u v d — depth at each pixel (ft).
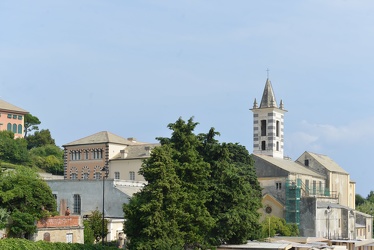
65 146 567.59
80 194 415.64
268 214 534.78
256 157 549.95
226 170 340.80
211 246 329.11
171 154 314.76
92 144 553.64
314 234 521.24
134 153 536.01
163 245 288.10
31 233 293.43
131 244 296.30
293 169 554.87
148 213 294.66
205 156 345.92
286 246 336.90
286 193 530.68
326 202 569.23
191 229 306.35
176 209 298.35
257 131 600.80
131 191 413.80
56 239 306.35
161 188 298.15
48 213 303.48
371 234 648.38
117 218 384.68
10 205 294.87
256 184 467.52
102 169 536.83
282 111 609.01
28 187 298.56
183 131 328.70
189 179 319.06
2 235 283.59
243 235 339.16
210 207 336.90
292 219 526.16
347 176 652.48
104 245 316.81
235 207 337.93
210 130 349.82
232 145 467.52
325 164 620.90
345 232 570.87
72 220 317.22
